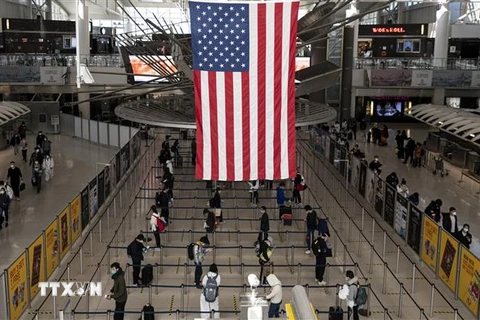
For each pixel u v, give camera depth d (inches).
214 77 526.6
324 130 1519.4
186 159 1364.4
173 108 1128.2
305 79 1199.6
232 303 620.4
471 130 1248.2
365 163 1018.7
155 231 722.8
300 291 183.8
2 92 1727.4
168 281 671.8
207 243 695.7
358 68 1875.0
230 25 520.7
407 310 606.2
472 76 1846.7
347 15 1830.7
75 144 1561.3
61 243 685.9
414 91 1932.8
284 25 522.3
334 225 889.5
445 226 749.9
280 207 837.8
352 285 547.8
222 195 1048.8
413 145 1334.9
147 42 1430.9
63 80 1694.1
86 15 1820.9
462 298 605.0
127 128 1477.6
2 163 1285.7
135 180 1140.5
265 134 533.6
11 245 775.7
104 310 597.6
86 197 807.7
